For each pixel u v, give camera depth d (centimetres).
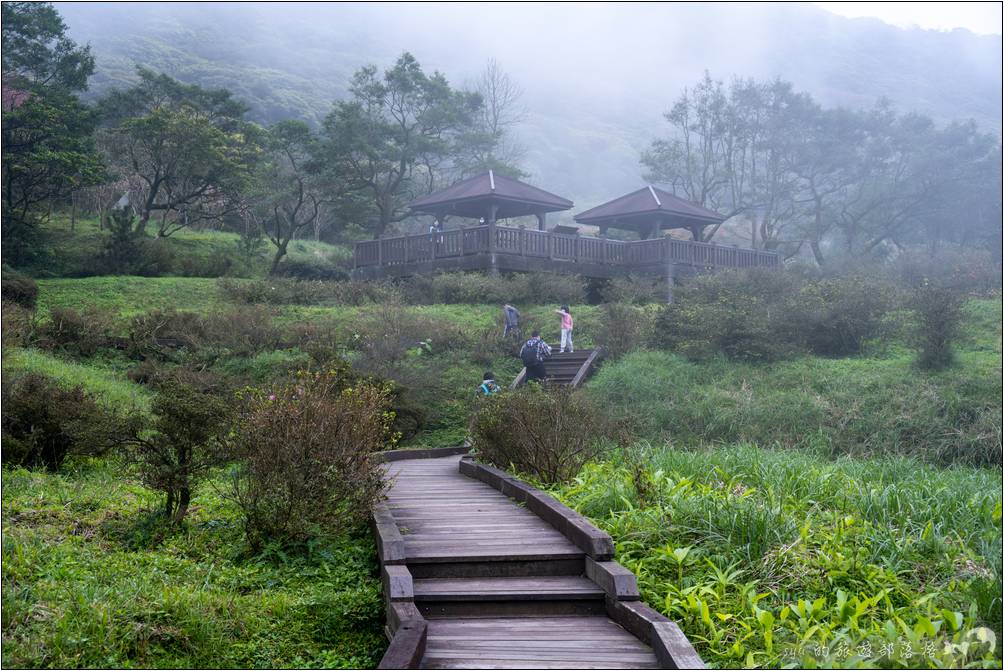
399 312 2427
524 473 1136
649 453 1230
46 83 3734
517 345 2309
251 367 1955
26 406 1110
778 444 1548
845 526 793
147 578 654
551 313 2694
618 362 2097
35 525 782
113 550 739
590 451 1164
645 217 3500
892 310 2353
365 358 1998
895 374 1830
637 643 582
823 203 5100
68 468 1112
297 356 2019
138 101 4288
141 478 829
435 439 1750
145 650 545
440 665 541
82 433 849
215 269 3528
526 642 584
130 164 4250
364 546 804
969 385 1703
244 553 757
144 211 3812
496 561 712
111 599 590
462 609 652
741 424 1656
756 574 706
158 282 3055
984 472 1414
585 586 678
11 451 1077
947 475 1173
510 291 2845
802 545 742
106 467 1109
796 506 879
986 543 754
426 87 4447
